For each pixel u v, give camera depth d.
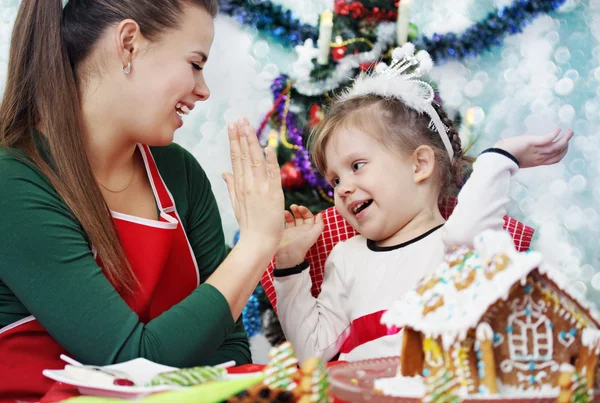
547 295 0.89
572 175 2.79
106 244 1.23
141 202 1.43
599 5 2.74
